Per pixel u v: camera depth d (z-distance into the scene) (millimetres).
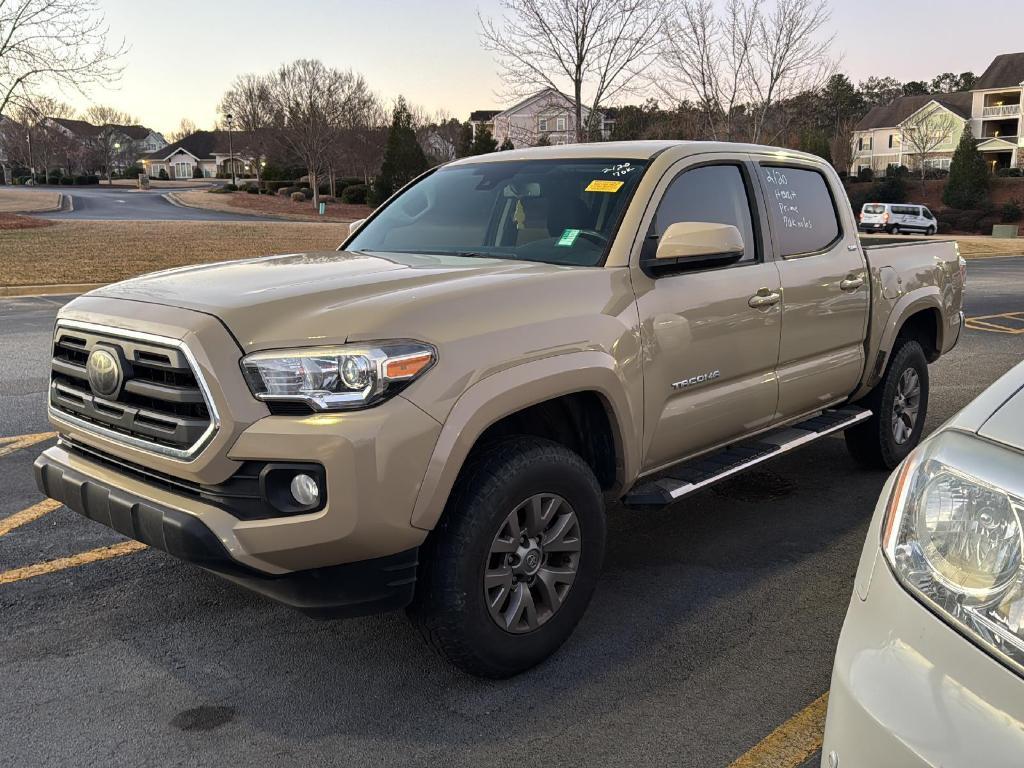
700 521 4746
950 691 1558
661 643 3400
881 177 70375
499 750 2725
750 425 4188
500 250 3820
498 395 2857
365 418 2596
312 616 2748
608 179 3867
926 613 1653
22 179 87438
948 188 57219
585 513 3227
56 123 90438
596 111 21781
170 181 100438
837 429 4770
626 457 3438
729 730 2822
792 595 3828
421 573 2877
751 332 4020
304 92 54812
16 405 6922
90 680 3119
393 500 2633
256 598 3762
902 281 5207
